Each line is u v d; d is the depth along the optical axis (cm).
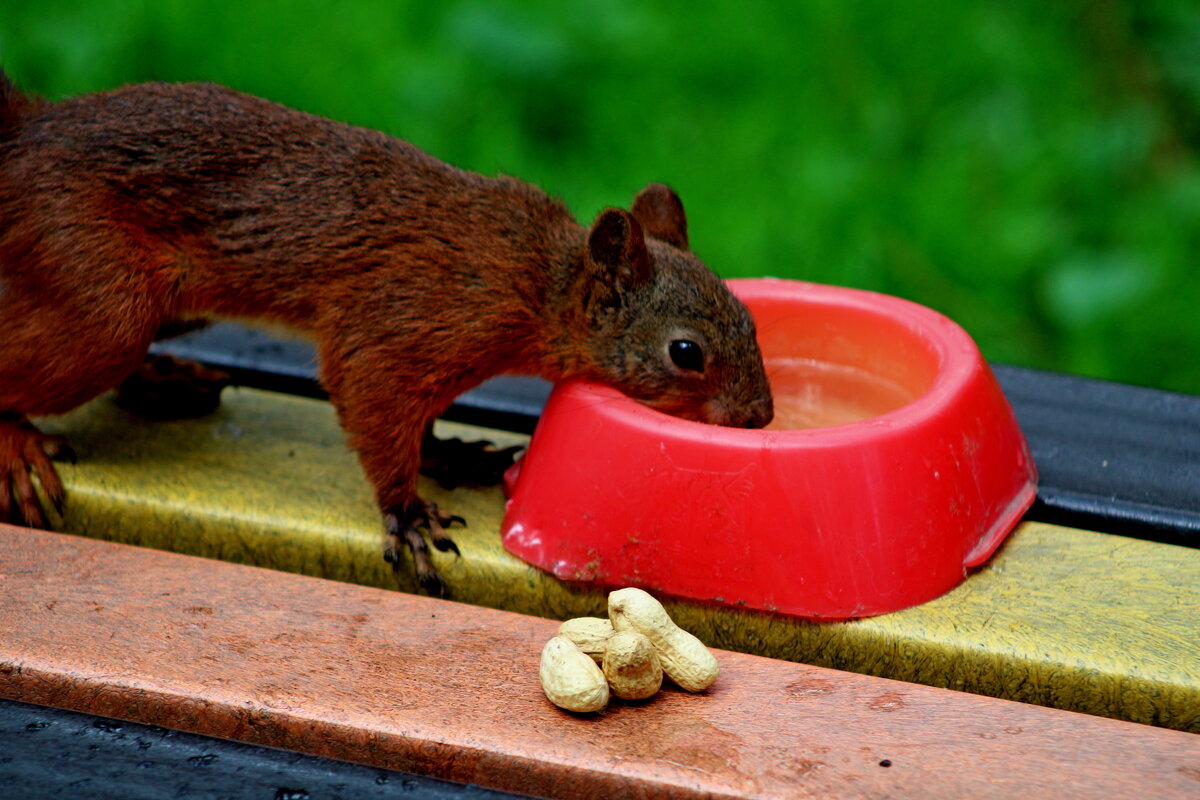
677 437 532
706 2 1211
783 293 668
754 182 1072
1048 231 1036
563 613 571
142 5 1163
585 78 1154
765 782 432
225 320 646
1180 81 1129
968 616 533
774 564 529
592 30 1177
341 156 617
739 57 1173
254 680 471
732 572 533
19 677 473
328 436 665
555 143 1110
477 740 447
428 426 646
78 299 596
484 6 1173
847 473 527
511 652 494
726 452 527
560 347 642
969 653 518
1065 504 601
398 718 455
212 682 468
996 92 1142
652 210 703
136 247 607
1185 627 529
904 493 534
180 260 620
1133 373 968
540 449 578
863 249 1027
